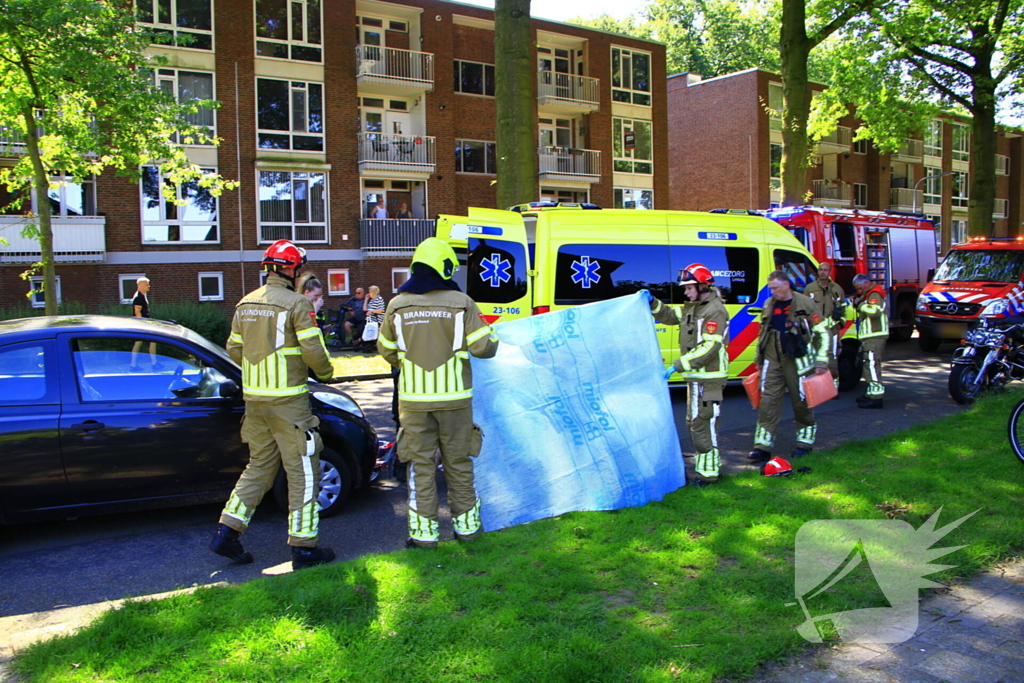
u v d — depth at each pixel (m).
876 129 24.31
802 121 19.27
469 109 28.27
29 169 14.82
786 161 19.53
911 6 20.78
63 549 5.19
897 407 10.18
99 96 13.98
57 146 14.97
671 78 40.44
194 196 22.56
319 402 5.92
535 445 5.45
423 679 3.15
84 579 4.67
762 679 3.27
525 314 9.76
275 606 3.81
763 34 53.56
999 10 20.84
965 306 15.55
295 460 4.64
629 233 10.36
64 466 5.12
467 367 4.77
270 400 4.59
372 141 25.36
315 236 24.70
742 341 11.06
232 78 23.11
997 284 15.59
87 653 3.35
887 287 16.80
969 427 7.96
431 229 26.11
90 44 13.41
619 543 4.71
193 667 3.24
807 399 6.76
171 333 5.67
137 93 14.34
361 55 25.34
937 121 47.69
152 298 22.08
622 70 31.88
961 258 16.55
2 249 19.92
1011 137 53.84
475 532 4.86
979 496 5.61
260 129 23.64
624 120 32.06
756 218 11.34
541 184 30.44
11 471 5.00
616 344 5.93
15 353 5.20
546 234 9.94
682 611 3.80
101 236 21.03
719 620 3.70
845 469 6.48
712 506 5.50
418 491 4.74
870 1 18.88
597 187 31.53
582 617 3.70
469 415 4.82
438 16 26.84
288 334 4.59
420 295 4.69
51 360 5.26
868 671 3.33
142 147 15.50
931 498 5.58
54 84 13.42
